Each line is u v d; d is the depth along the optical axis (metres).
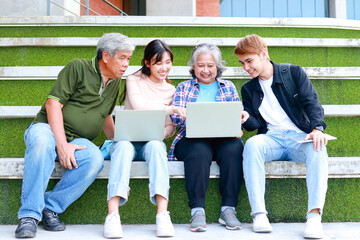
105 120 2.07
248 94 2.12
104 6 6.80
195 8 6.44
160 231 1.64
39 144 1.68
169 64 2.17
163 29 3.47
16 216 1.91
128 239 1.61
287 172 1.94
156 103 2.15
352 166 1.98
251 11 6.59
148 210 1.95
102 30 3.44
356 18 6.71
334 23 3.58
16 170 1.88
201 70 2.13
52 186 1.95
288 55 3.07
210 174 1.91
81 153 1.78
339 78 2.64
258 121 2.07
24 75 2.59
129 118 1.87
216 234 1.69
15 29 3.41
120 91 2.63
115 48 1.87
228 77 2.62
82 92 1.90
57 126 1.79
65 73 1.88
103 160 1.83
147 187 1.95
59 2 4.81
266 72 2.06
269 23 3.49
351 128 2.40
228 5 6.61
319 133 1.82
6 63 3.05
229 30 3.49
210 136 1.88
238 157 1.88
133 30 3.46
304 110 2.02
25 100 2.61
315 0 6.58
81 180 1.78
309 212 1.73
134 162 1.87
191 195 1.81
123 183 1.68
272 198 1.98
